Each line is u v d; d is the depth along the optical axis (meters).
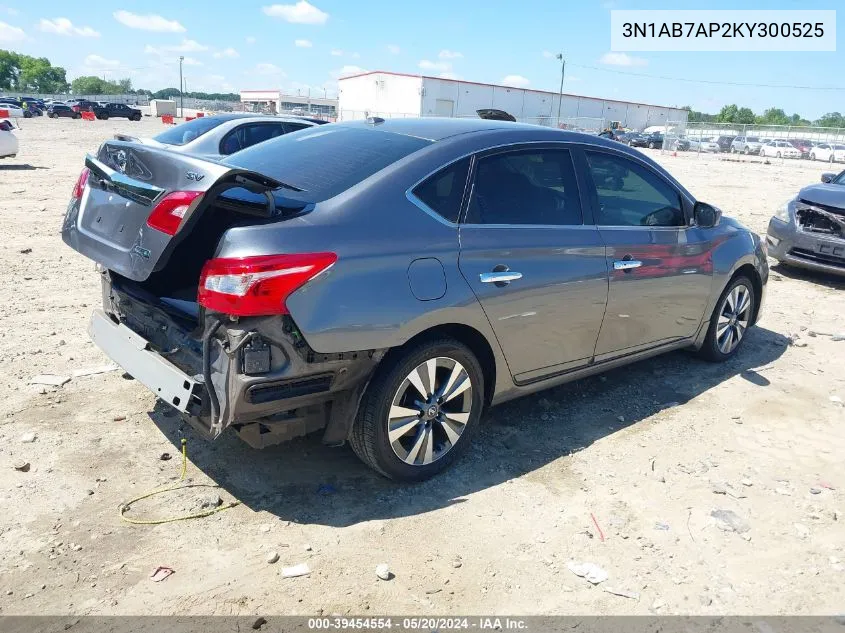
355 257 3.06
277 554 2.98
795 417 4.68
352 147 3.74
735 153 49.47
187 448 3.80
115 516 3.18
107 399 4.32
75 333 5.48
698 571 3.06
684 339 5.07
